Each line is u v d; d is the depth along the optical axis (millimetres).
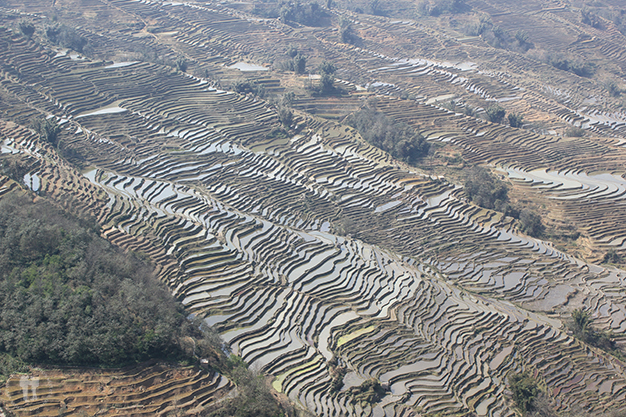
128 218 66375
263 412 39000
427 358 51594
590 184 90188
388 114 106500
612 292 67062
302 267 62406
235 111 100375
